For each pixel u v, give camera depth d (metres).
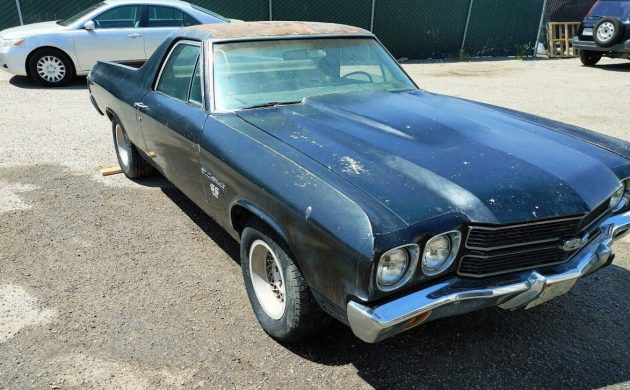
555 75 13.10
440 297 2.19
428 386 2.59
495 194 2.34
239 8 13.95
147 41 10.06
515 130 3.11
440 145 2.76
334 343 2.89
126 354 2.79
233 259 3.83
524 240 2.37
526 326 3.07
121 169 5.63
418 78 12.32
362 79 3.96
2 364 2.71
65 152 6.29
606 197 2.59
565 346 2.89
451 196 2.33
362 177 2.44
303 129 3.02
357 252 2.10
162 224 4.41
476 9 16.56
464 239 2.27
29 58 9.74
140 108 4.24
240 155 2.86
